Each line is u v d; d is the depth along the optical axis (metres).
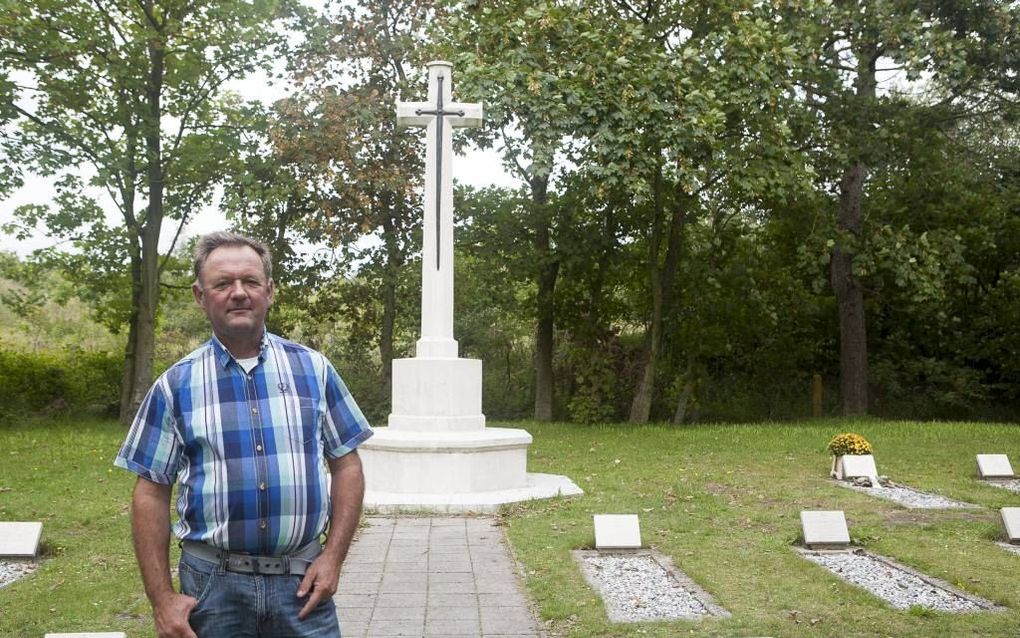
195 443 3.13
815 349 26.45
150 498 3.14
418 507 10.14
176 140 21.38
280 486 3.13
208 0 20.58
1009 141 25.47
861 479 12.09
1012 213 25.11
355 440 3.43
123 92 20.38
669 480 12.28
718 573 7.34
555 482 11.78
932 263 19.39
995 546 8.38
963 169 22.17
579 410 23.03
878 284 23.53
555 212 22.44
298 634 3.19
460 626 6.07
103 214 21.56
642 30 17.14
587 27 16.56
